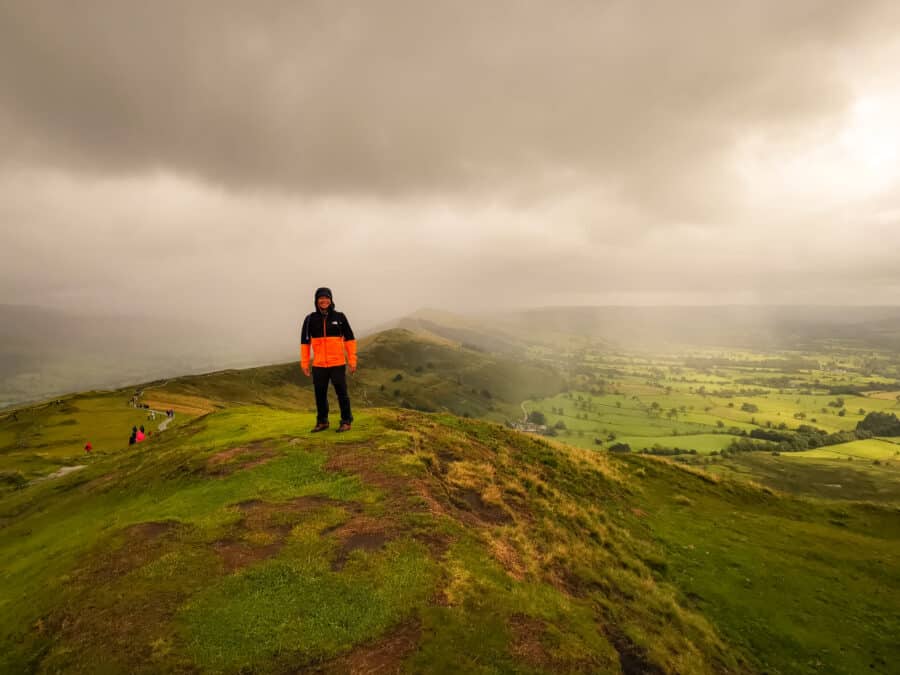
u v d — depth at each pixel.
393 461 16.00
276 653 7.55
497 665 7.65
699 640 12.89
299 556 10.12
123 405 109.44
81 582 9.73
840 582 18.75
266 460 16.69
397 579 9.38
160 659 7.34
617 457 31.67
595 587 12.88
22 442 67.81
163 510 13.52
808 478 117.00
